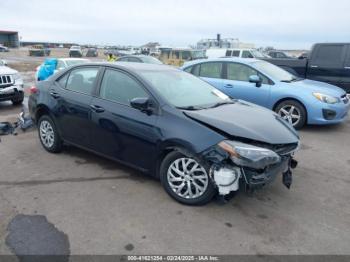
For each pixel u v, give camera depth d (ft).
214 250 9.55
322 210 11.97
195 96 14.17
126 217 11.14
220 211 11.62
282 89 23.40
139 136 12.76
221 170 10.85
